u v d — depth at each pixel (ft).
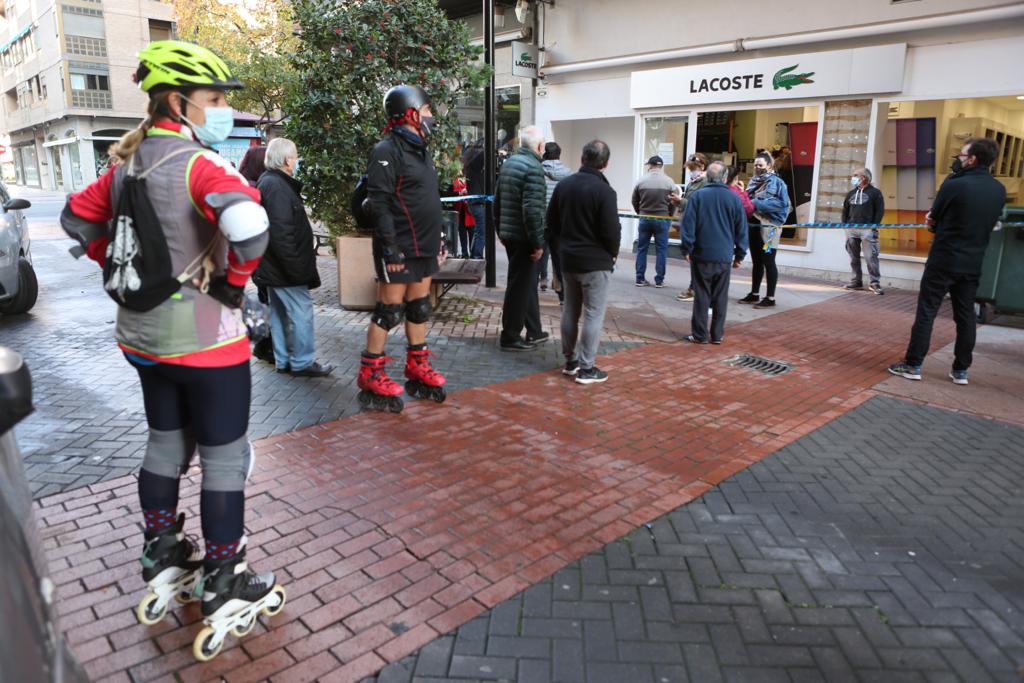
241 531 8.55
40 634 4.22
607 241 17.99
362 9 24.70
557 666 8.60
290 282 17.76
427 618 9.39
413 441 14.99
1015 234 25.59
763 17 37.42
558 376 19.81
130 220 7.61
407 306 16.72
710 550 11.22
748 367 21.17
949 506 12.82
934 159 34.73
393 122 15.43
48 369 19.58
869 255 33.12
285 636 8.96
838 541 11.57
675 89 41.22
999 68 30.71
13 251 24.17
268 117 59.88
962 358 19.76
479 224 36.27
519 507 12.37
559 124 50.03
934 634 9.35
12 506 4.84
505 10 51.16
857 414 17.44
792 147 38.86
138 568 10.28
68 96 160.25
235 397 8.25
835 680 8.48
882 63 33.47
